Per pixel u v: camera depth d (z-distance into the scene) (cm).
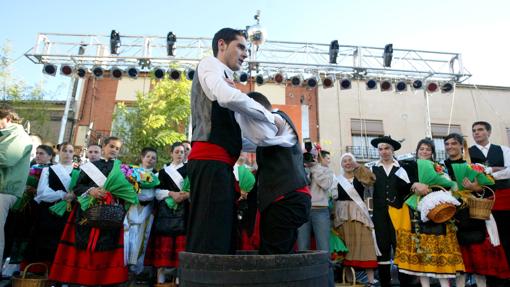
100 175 334
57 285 335
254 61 885
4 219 319
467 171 350
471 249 353
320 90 1505
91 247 311
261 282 124
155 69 897
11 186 323
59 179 380
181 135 1188
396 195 382
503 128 1553
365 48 928
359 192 432
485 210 336
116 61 897
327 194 412
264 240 168
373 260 398
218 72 167
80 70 897
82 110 1470
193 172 162
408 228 356
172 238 392
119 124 1274
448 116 1553
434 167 353
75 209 335
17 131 336
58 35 895
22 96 1306
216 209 156
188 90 1220
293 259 131
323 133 1462
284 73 916
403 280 375
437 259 328
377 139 425
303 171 179
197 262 130
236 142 171
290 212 165
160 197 400
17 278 320
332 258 413
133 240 373
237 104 151
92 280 308
